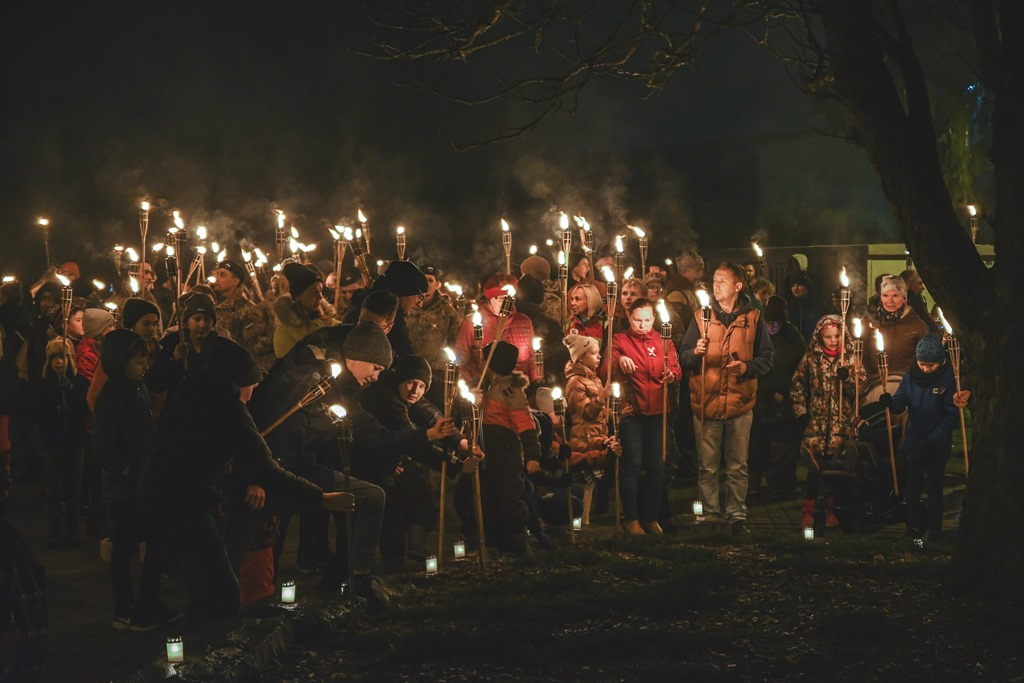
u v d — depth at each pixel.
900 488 10.43
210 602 6.44
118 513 7.63
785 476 12.62
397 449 7.47
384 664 6.29
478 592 7.70
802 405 10.78
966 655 6.46
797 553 9.05
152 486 6.39
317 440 7.36
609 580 8.13
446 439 8.02
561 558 8.73
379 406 7.68
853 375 10.52
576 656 6.40
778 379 12.53
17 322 14.27
